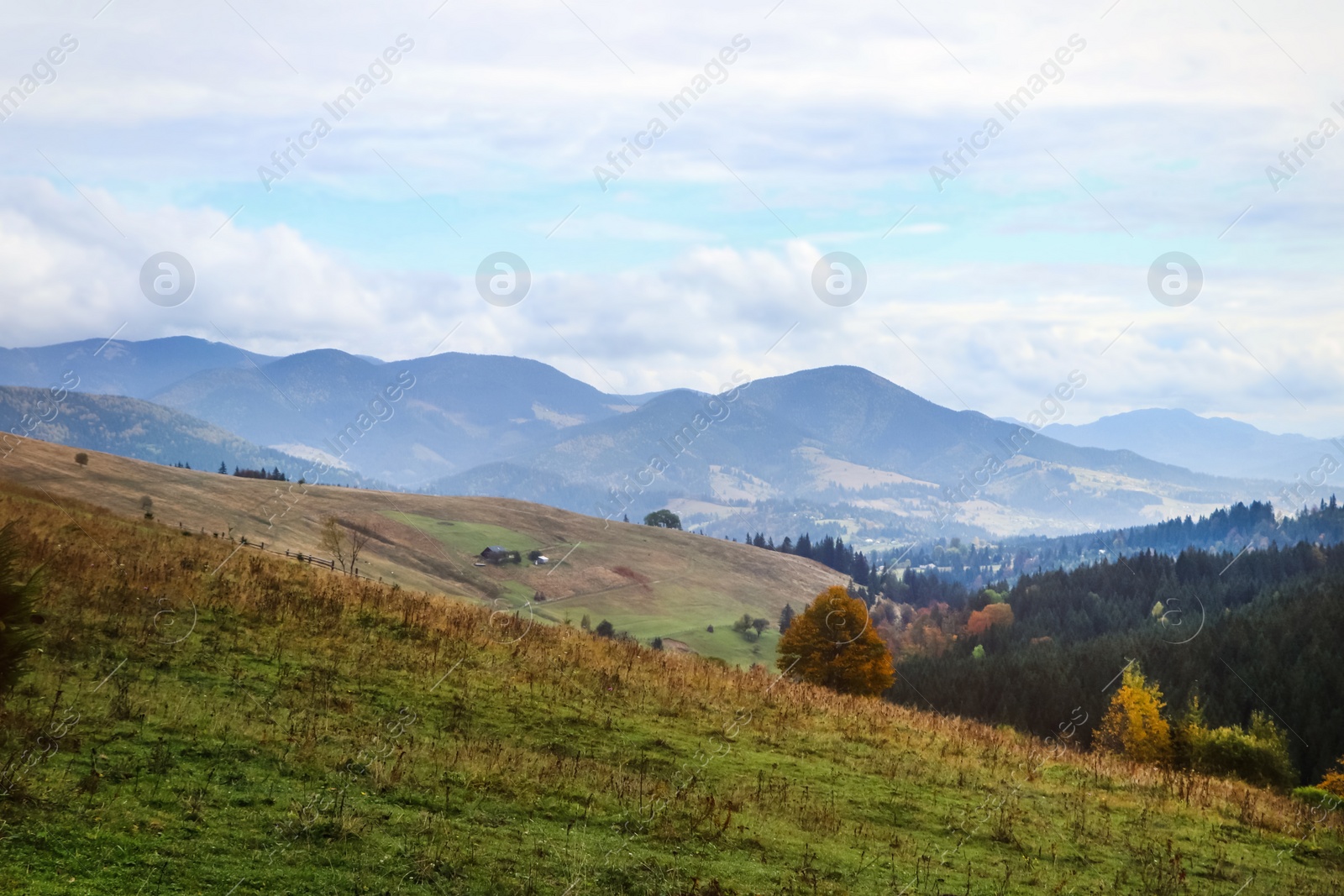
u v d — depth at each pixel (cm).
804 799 1761
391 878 1138
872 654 5984
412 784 1462
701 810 1588
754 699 2677
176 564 2716
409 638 2481
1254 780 4503
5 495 4019
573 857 1296
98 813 1158
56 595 2067
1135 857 1714
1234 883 1653
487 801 1455
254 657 2017
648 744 1972
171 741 1443
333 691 1892
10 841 1045
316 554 9469
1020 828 1797
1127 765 2747
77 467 10350
